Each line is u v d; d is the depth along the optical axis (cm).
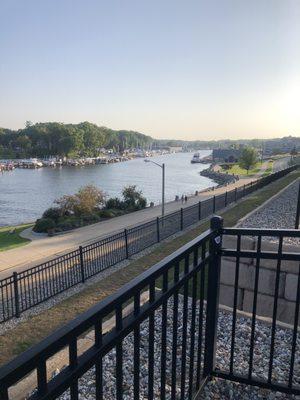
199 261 265
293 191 2191
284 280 666
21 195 5759
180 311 585
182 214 1953
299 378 374
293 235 288
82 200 2905
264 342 470
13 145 15950
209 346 330
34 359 113
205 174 9750
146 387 375
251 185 3156
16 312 935
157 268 190
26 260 1627
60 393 125
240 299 714
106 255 1388
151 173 10488
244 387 326
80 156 16162
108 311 148
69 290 1123
